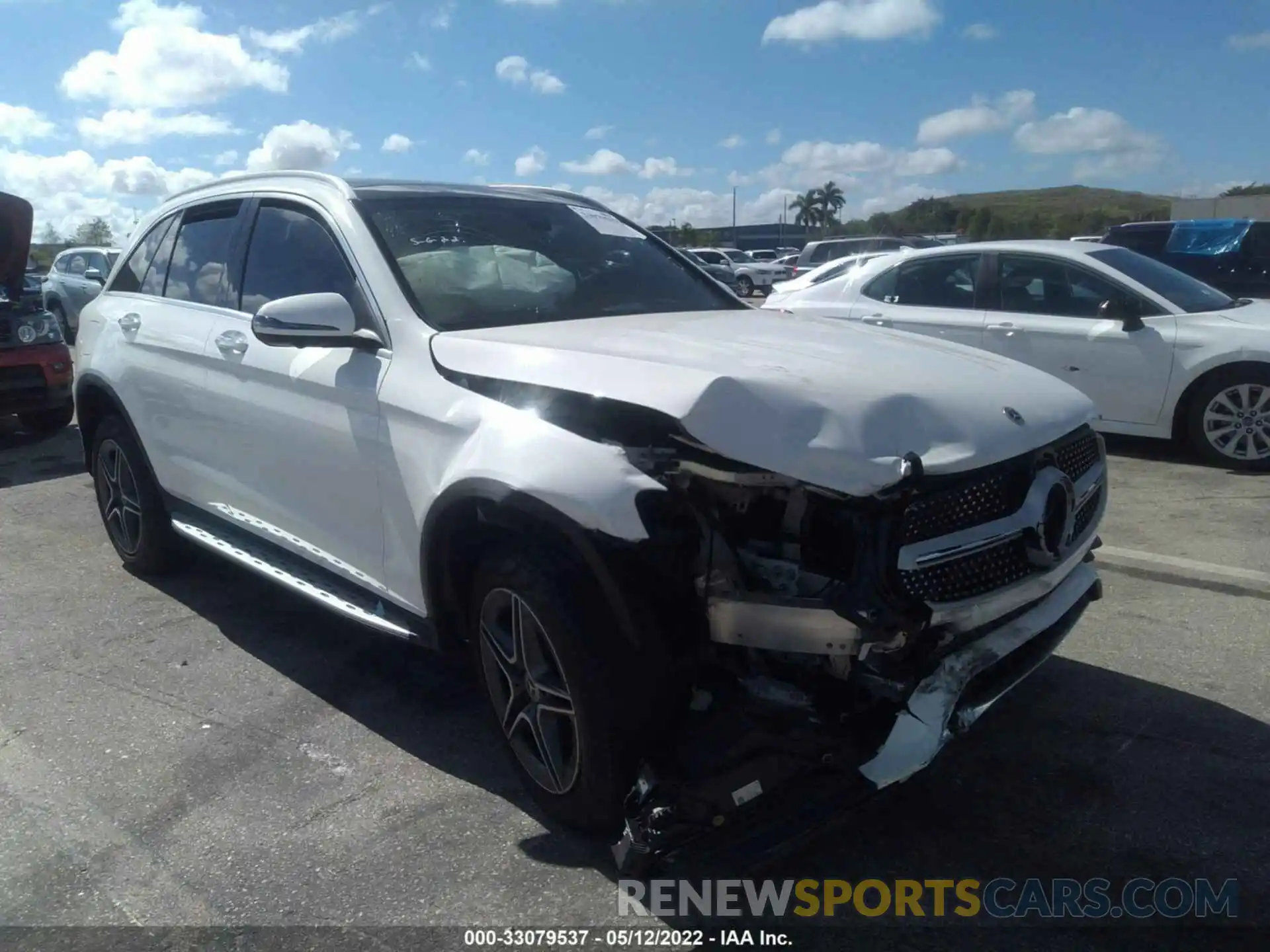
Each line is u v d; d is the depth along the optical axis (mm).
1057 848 2984
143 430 4793
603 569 2592
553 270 3992
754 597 2537
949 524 2693
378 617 3508
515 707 3076
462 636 3318
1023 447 2863
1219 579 5039
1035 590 2889
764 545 2643
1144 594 4867
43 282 19047
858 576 2510
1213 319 7262
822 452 2553
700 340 3227
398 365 3346
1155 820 3102
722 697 2670
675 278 4371
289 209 4121
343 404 3486
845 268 9500
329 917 2730
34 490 7457
